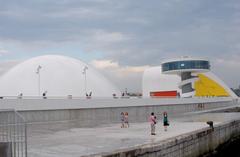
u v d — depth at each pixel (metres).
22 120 16.78
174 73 95.50
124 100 50.81
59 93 68.12
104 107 47.09
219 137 35.84
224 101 94.62
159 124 43.41
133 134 31.61
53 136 30.11
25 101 36.78
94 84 73.31
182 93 93.94
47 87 69.19
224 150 37.19
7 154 14.32
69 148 23.00
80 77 73.19
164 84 116.44
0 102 34.62
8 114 16.83
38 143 25.50
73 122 42.09
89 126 40.34
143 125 42.31
